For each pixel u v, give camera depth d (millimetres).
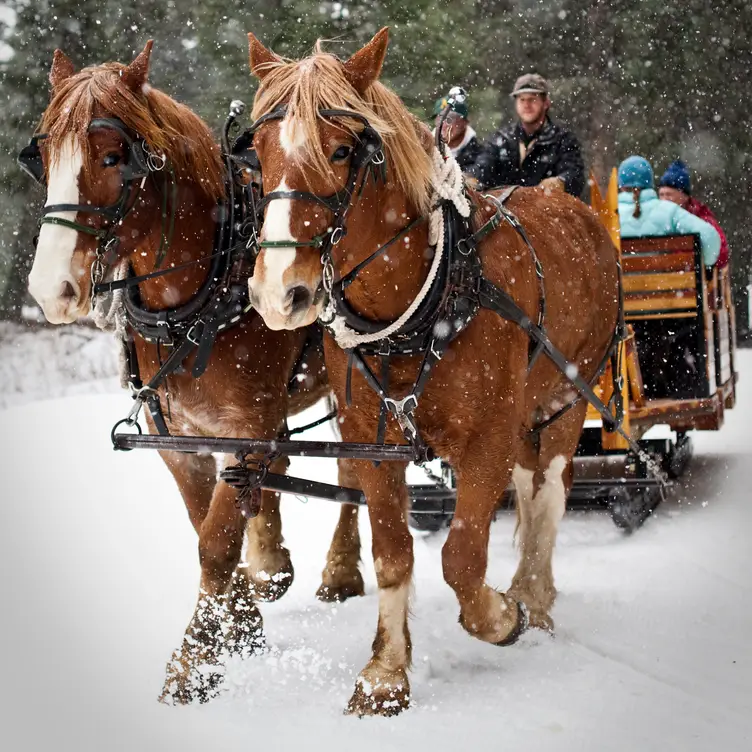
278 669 4789
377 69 3883
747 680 4426
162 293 4629
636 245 7355
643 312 7352
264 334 4793
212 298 4609
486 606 4453
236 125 4988
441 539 7168
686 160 21641
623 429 6602
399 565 4379
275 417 4883
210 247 4680
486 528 4398
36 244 4285
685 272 7293
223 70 15586
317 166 3643
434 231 4113
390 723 4082
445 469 6492
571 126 21156
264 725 4105
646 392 7465
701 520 7234
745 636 4992
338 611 5707
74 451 10273
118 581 6375
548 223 5258
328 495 4844
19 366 15781
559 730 3889
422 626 5277
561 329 5074
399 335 4125
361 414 4359
